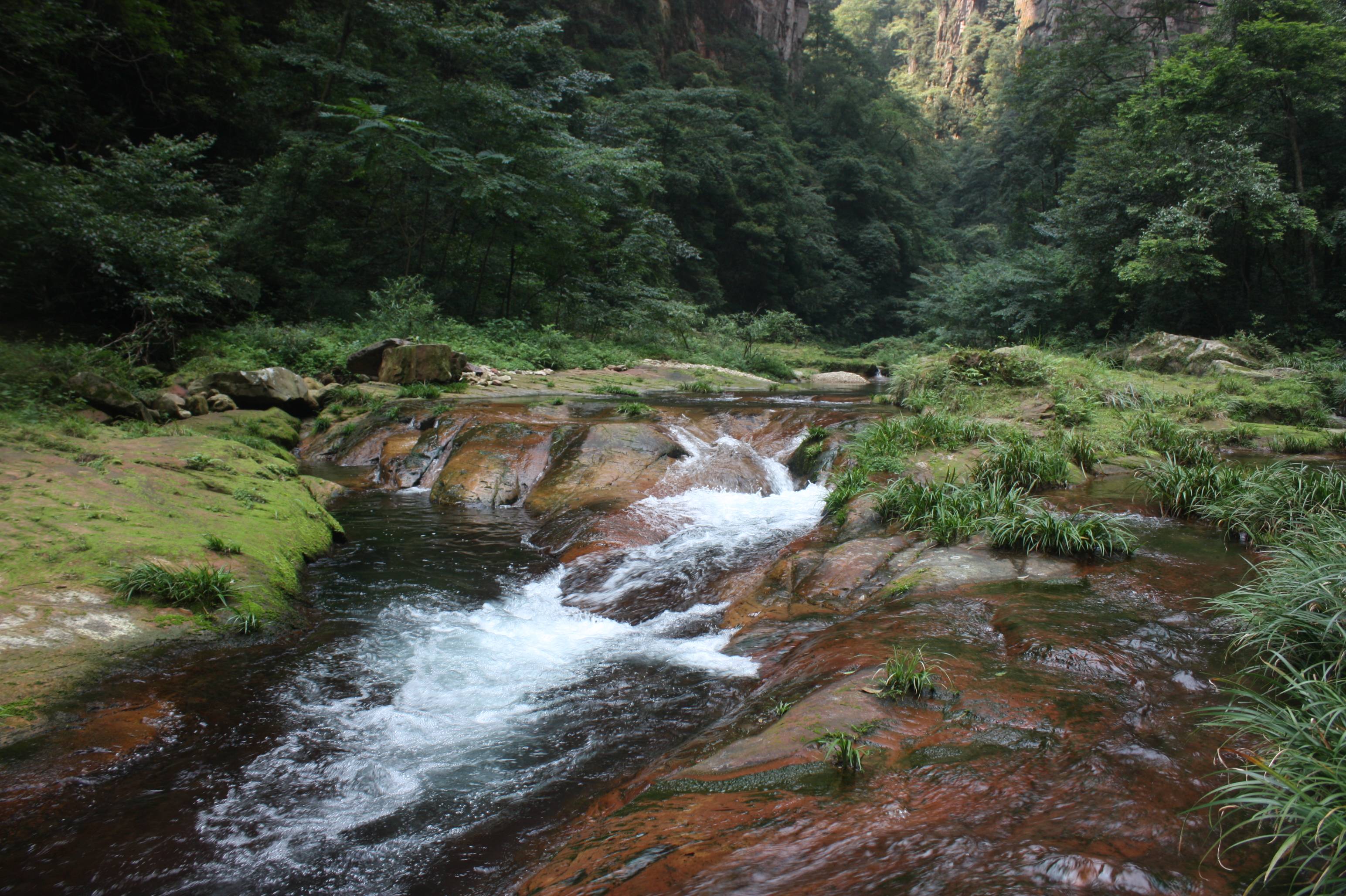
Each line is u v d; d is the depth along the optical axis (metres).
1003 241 35.38
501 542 7.46
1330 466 8.46
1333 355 15.86
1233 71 17.17
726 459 9.70
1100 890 1.97
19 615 4.23
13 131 16.41
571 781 3.35
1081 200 21.00
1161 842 2.21
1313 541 4.65
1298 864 2.08
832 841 2.30
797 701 3.60
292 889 2.67
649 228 29.42
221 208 16.73
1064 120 27.44
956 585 5.09
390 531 7.70
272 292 18.59
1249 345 15.98
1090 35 28.03
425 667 4.64
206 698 4.05
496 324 20.86
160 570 4.90
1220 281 19.55
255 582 5.36
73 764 3.33
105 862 2.79
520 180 20.89
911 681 3.45
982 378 11.94
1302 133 18.73
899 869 2.11
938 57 99.06
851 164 54.38
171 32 19.05
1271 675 3.50
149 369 11.29
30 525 5.13
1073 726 3.06
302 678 4.39
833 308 51.28
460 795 3.26
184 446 7.95
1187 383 13.16
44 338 12.30
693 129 42.78
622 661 4.79
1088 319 23.33
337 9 23.39
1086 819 2.36
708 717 3.91
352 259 20.72
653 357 23.83
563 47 34.88
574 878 2.32
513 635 5.25
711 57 56.75
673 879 2.18
